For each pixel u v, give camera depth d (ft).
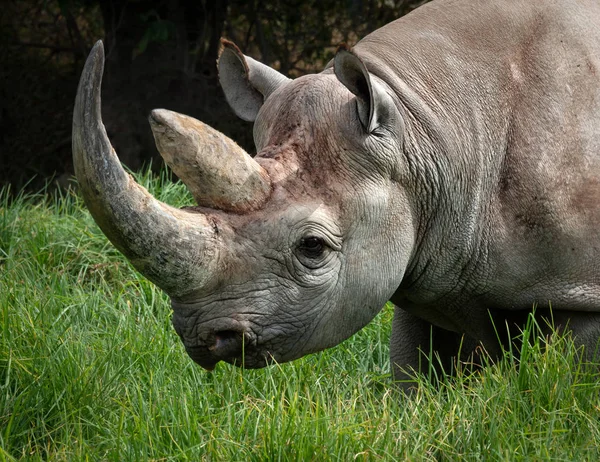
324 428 42.32
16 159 118.83
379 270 43.55
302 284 41.47
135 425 44.39
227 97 49.24
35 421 46.98
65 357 50.47
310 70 119.55
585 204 45.91
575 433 43.52
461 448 42.39
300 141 42.37
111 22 111.04
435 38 47.11
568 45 47.01
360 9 116.47
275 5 116.78
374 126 42.32
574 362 47.42
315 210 41.32
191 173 39.78
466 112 46.26
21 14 123.65
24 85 121.39
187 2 111.86
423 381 50.60
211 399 48.67
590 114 46.44
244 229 40.55
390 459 40.98
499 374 46.26
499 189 46.52
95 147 36.86
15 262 65.72
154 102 110.11
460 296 48.42
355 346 58.65
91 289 64.90
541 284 46.78
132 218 37.81
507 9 47.75
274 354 42.32
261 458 41.52
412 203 45.21
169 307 59.77
